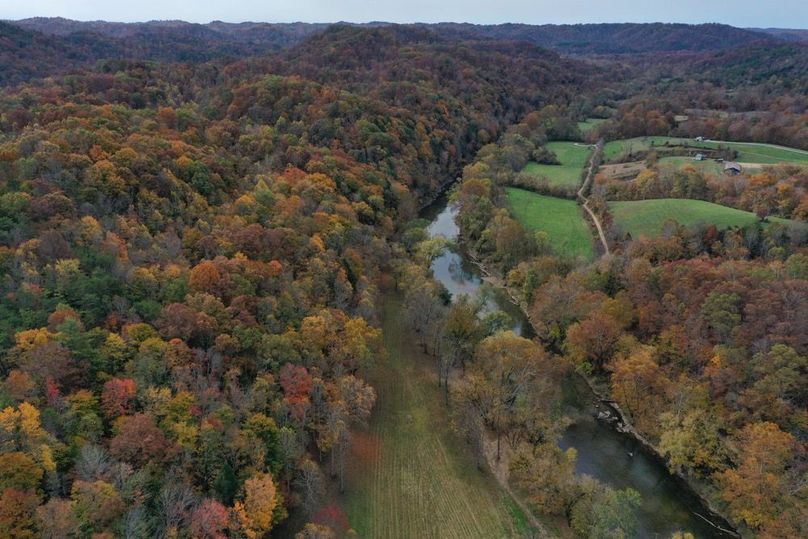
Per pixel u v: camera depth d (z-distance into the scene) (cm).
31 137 11044
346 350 8450
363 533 6781
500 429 8431
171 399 6494
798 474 6950
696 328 9119
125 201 10062
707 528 7194
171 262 8881
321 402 7512
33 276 7444
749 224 12431
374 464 7838
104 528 5188
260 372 7475
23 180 9431
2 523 4731
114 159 10700
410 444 8275
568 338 10075
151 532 5456
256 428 6588
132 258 8706
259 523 5909
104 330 7119
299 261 10200
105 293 7744
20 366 6247
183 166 11862
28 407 5578
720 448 7681
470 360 9794
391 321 11231
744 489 6956
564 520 7138
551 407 8750
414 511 7181
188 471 6112
